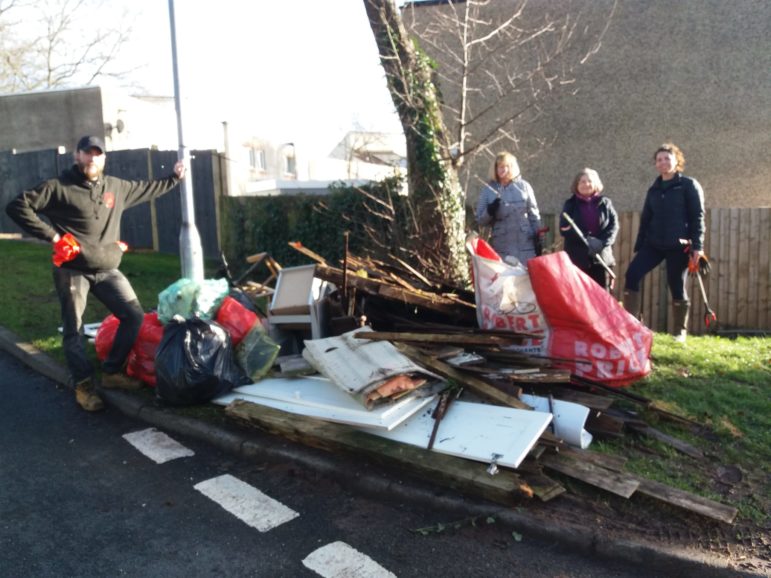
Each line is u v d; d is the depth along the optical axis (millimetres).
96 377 5367
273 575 2971
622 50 10664
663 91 10617
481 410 4082
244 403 4570
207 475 3986
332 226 9891
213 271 11133
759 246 9188
